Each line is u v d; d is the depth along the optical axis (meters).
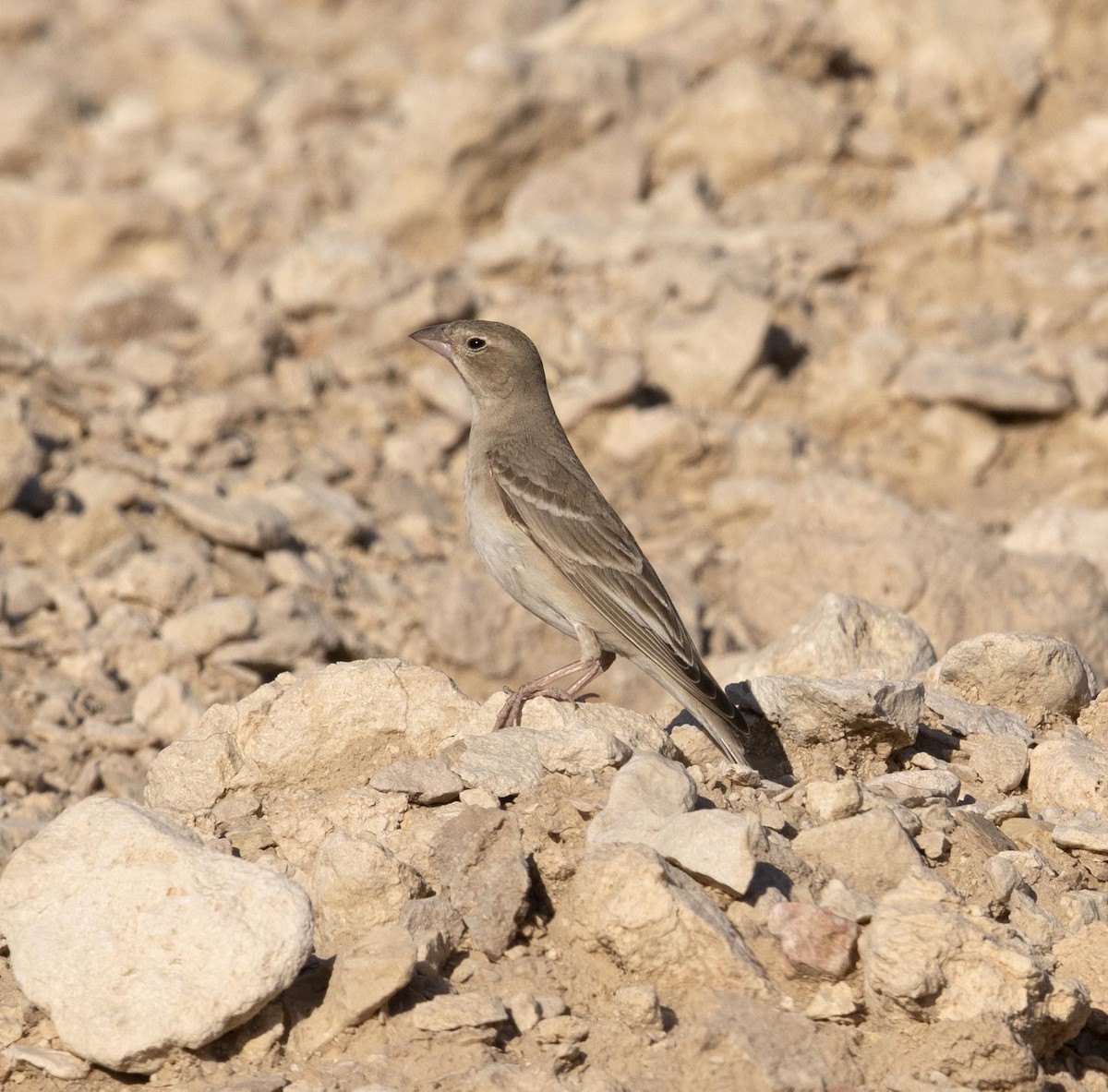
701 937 8.78
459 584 19.03
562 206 28.42
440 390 23.91
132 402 22.91
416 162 28.62
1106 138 28.80
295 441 23.25
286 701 11.09
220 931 8.48
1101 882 10.50
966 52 30.22
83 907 8.69
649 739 11.09
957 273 27.09
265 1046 8.55
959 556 18.84
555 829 9.71
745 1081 8.22
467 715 11.02
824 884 9.52
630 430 23.30
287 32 42.19
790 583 19.36
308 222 30.36
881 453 24.00
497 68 28.23
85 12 43.53
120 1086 8.47
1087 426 24.00
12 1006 8.98
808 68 30.05
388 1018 8.62
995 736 11.81
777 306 25.62
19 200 29.81
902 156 28.88
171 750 11.17
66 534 19.80
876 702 10.99
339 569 20.41
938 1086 8.26
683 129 28.95
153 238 29.27
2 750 16.03
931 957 8.45
